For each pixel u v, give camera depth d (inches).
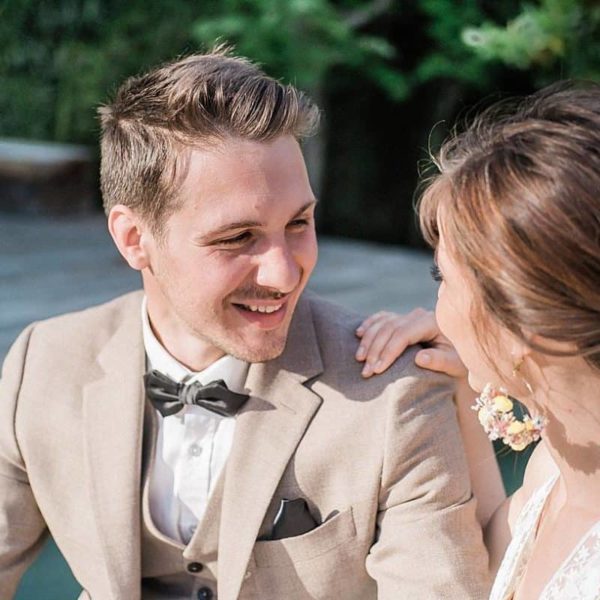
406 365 61.3
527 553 49.7
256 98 55.3
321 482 60.5
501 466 144.6
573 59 186.7
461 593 57.2
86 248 292.7
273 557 60.3
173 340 63.3
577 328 39.6
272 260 55.4
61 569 127.4
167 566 63.6
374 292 238.7
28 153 355.9
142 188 57.2
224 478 61.7
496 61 324.5
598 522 44.0
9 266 259.1
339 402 61.1
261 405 61.7
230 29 291.0
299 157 56.7
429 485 59.4
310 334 63.6
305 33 295.3
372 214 439.8
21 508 66.7
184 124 55.1
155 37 344.2
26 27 362.6
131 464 62.5
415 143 424.8
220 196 54.7
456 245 41.7
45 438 64.7
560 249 38.7
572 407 43.8
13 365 67.6
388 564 59.0
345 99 422.0
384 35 383.6
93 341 67.0
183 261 56.7
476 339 45.1
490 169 40.6
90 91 349.1
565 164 39.0
